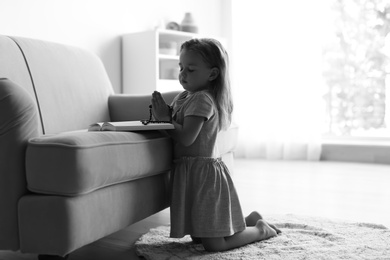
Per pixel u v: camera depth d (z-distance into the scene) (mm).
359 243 1630
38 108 1935
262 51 4215
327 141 4133
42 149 1255
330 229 1823
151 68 3371
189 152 1550
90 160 1266
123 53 3529
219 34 4574
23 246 1284
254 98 4266
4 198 1300
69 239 1240
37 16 2891
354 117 4117
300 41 4043
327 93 4203
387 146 3801
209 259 1477
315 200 2471
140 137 1507
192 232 1507
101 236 1358
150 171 1534
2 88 1281
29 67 1964
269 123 4168
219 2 4551
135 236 1815
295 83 4078
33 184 1274
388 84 3963
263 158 4254
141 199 1540
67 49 2260
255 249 1567
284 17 4105
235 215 1581
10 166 1290
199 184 1509
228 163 2350
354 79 4090
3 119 1280
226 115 1622
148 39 3377
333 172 3395
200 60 1561
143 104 2271
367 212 2193
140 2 3682
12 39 1980
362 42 4043
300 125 4094
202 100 1526
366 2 4008
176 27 3791
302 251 1539
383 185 2879
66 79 2137
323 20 4012
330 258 1470
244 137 4336
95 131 1508
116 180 1396
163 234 1781
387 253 1513
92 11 3279
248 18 4285
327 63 4180
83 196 1287
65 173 1230
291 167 3668
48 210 1249
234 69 4371
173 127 1524
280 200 2477
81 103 2174
